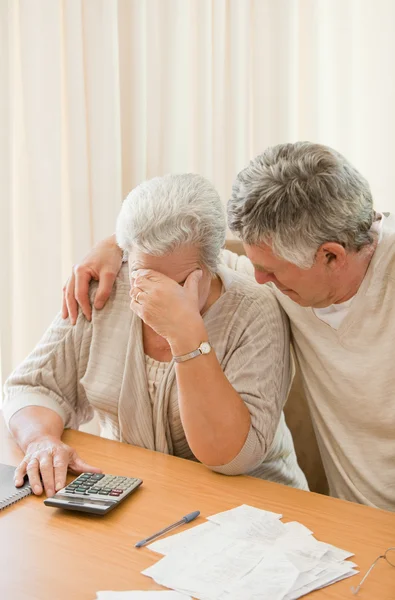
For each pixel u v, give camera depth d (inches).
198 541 40.0
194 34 91.2
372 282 52.6
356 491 56.3
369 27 87.1
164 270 51.4
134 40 93.3
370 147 89.3
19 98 94.8
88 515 43.6
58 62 93.0
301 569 36.9
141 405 57.6
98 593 34.9
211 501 45.6
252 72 91.0
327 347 56.1
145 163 96.0
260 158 48.4
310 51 89.0
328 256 49.0
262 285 59.8
